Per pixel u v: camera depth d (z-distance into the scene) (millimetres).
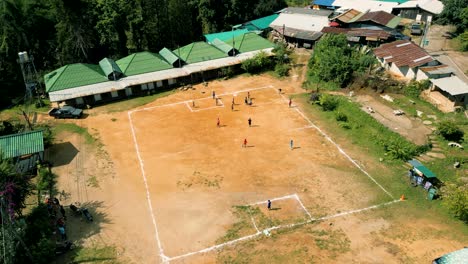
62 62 85375
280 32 96000
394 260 37719
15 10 80062
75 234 42156
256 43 89125
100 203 46812
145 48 91562
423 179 47844
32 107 72062
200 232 42219
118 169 53031
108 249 40188
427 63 68438
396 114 62094
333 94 71188
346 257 38281
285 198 47031
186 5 96438
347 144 57406
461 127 57281
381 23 84125
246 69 82188
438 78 64562
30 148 51969
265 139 59156
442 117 60375
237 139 59281
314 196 47281
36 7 85625
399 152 52594
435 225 42188
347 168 52094
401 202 45812
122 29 88812
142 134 61406
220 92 75500
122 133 61844
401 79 70062
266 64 83812
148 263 38531
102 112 69188
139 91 76188
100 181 50719
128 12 87188
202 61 82812
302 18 98688
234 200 46844
